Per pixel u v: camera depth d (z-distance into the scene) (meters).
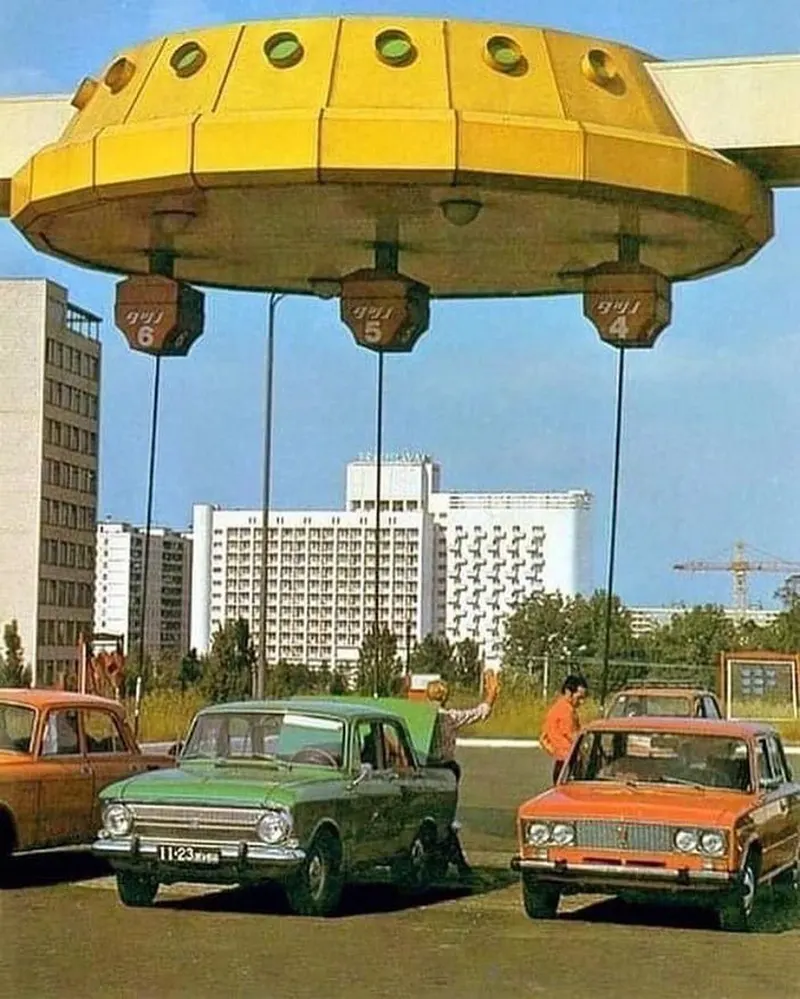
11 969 10.84
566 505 127.12
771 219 17.39
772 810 13.93
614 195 15.34
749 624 93.62
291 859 12.93
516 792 28.00
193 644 106.94
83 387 122.12
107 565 148.75
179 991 10.07
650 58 16.66
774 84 16.28
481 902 14.80
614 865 12.94
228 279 20.17
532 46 15.55
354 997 10.00
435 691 19.09
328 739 14.20
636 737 14.27
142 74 16.11
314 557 105.12
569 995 10.20
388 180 14.88
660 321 17.89
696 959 11.73
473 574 124.75
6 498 114.81
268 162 14.79
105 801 13.38
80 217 16.56
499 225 17.03
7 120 17.67
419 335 18.58
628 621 86.38
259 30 15.65
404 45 15.30
